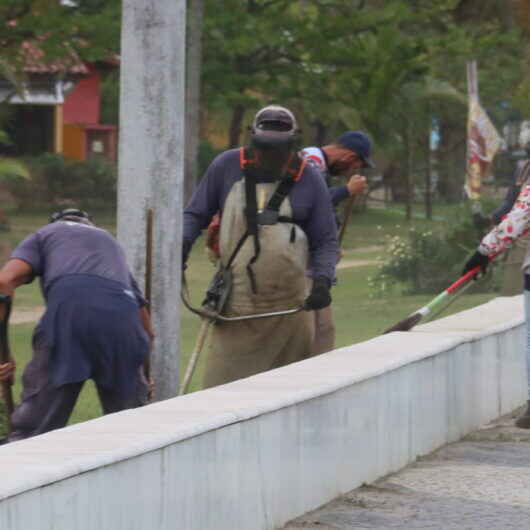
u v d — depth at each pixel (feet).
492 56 345.92
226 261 57.52
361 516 45.73
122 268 51.26
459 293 68.90
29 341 125.80
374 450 51.44
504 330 68.23
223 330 58.80
